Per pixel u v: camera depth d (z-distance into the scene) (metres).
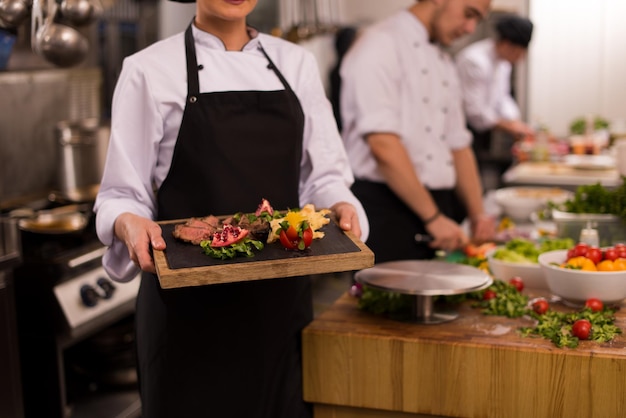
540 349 1.89
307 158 2.15
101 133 3.53
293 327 2.08
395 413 2.06
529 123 7.12
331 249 1.76
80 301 3.05
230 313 1.99
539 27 6.97
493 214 4.10
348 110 3.16
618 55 6.88
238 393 2.03
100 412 3.28
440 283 2.10
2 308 2.73
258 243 1.75
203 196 1.97
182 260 1.69
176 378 2.02
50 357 3.02
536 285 2.48
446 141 3.38
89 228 3.30
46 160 3.82
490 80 5.66
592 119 5.48
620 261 2.19
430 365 1.98
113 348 3.46
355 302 2.31
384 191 3.16
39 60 3.61
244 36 2.09
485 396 1.95
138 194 1.97
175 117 1.97
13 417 2.79
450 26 3.12
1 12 2.47
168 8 4.76
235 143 1.97
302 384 2.11
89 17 2.65
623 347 1.90
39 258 2.98
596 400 1.86
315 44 6.28
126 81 1.98
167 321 2.01
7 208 3.43
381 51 3.08
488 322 2.11
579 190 2.96
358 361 2.05
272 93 2.00
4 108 3.57
